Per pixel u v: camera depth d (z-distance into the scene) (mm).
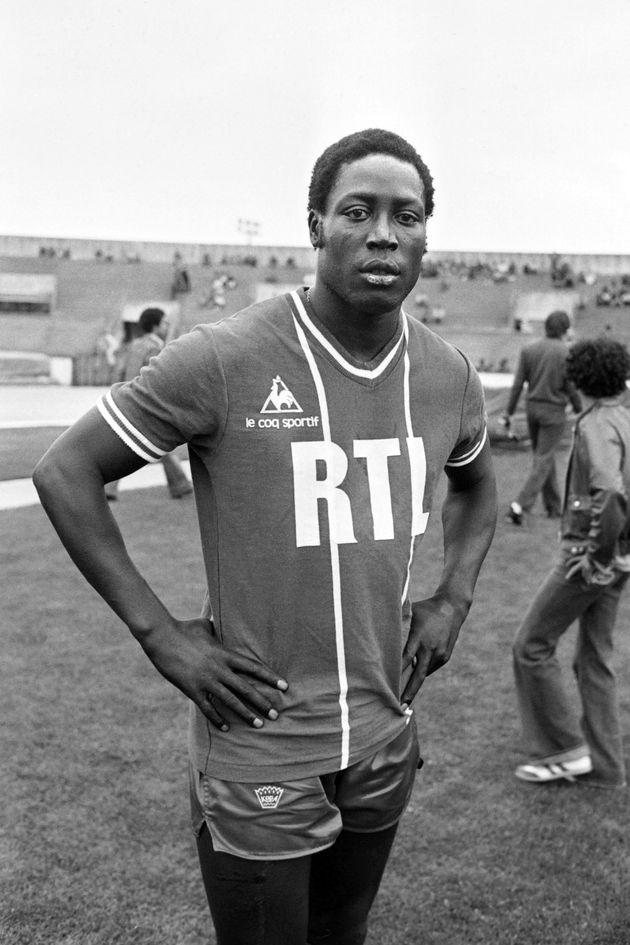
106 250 38719
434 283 36594
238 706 1583
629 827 3188
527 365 8000
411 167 1573
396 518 1656
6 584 5961
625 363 3221
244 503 1579
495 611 5664
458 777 3529
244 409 1558
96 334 33719
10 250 38062
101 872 2830
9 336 33375
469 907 2721
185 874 2834
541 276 36688
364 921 1917
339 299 1594
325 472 1589
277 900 1624
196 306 35562
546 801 3357
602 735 3465
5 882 2764
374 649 1654
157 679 4422
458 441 1850
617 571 3355
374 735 1678
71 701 4125
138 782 3387
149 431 1546
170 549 6887
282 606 1589
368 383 1632
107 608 5512
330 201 1579
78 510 1533
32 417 16734
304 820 1611
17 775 3418
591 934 2604
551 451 8055
